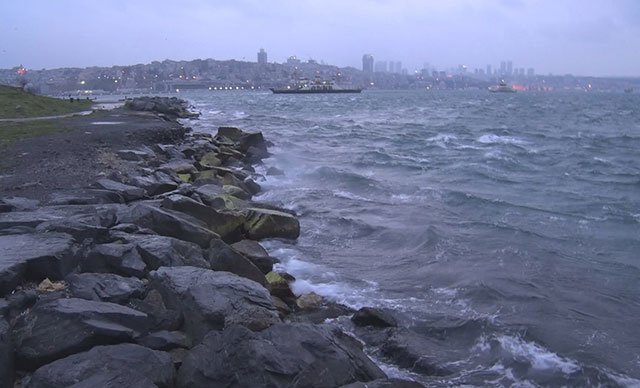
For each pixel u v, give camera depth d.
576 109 86.94
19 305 6.73
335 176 21.44
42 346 5.89
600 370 7.30
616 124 57.00
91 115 40.16
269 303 7.53
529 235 13.83
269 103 105.06
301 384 5.74
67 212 10.74
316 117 62.34
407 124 52.06
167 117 44.19
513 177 23.47
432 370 7.27
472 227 14.52
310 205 16.75
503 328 8.47
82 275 7.75
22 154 18.91
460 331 8.42
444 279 10.70
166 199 12.26
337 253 12.42
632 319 9.15
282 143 32.44
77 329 6.08
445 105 100.12
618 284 10.76
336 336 7.00
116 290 7.41
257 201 16.69
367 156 28.22
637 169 26.78
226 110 75.69
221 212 12.32
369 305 9.33
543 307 9.34
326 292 9.91
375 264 11.70
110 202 13.00
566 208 17.52
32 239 8.50
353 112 74.88
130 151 19.73
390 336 8.06
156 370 5.67
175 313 7.11
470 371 7.31
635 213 16.97
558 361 7.55
